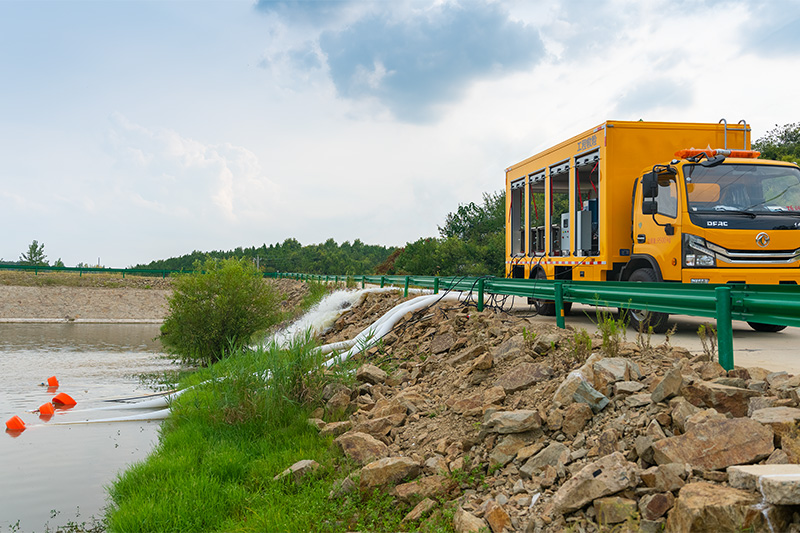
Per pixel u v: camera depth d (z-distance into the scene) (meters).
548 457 5.03
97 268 61.56
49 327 42.84
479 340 9.41
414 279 17.44
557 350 7.31
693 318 12.77
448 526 4.71
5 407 13.88
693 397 4.91
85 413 12.68
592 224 12.48
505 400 6.40
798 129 36.06
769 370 6.69
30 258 82.94
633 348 6.83
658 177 10.83
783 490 3.23
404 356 10.77
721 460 3.98
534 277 15.59
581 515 4.08
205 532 5.41
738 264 9.88
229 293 22.73
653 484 4.00
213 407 8.95
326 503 5.57
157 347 30.56
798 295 5.41
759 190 10.45
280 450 7.32
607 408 5.34
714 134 12.10
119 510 6.00
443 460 5.78
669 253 10.41
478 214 57.09
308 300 25.11
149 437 10.03
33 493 7.23
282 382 8.78
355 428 7.11
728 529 3.33
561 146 13.89
